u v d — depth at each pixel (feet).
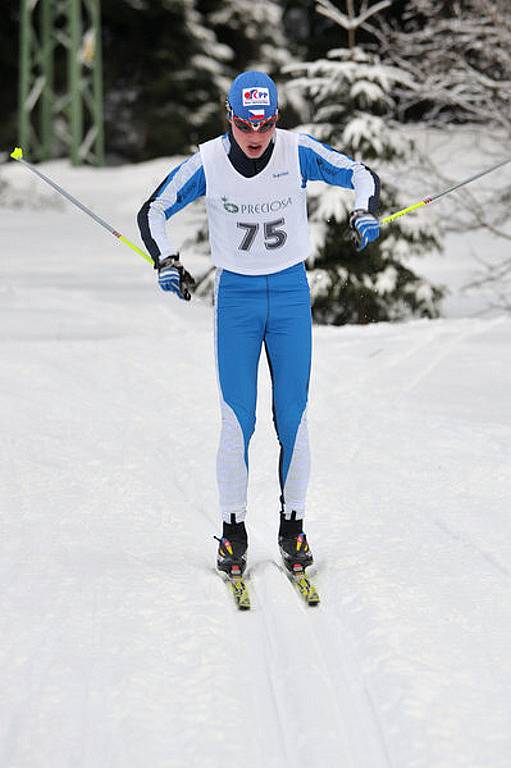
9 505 53.98
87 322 103.91
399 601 41.63
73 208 243.19
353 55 114.01
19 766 31.37
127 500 55.06
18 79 375.45
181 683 35.81
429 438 64.28
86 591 43.16
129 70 378.73
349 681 36.45
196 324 103.91
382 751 32.22
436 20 132.87
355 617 40.65
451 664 36.60
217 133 349.82
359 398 74.13
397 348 89.45
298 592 43.78
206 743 32.30
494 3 127.03
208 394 76.13
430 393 75.10
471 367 81.97
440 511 52.49
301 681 35.86
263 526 52.01
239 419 44.86
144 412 71.82
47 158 322.96
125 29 373.40
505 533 49.29
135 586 43.62
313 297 108.99
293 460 45.34
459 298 129.80
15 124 371.56
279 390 45.14
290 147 43.34
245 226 43.50
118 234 45.70
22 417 69.51
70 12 305.32
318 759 31.53
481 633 38.96
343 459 60.80
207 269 130.93
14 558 46.93
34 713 34.06
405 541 48.60
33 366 81.76
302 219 44.42
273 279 44.09
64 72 370.53
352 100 112.37
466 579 43.96
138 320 105.91
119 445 64.39
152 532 50.80
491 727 32.76
